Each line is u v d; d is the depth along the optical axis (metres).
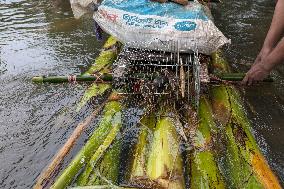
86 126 1.18
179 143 1.04
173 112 1.14
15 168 1.10
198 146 1.05
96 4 1.32
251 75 1.26
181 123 1.11
